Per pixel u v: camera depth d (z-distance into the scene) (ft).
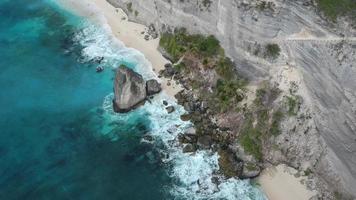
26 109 233.76
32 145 216.13
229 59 231.71
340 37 207.31
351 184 188.44
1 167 205.87
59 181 200.75
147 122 224.94
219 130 216.95
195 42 244.42
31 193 196.03
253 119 212.43
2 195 194.90
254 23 222.07
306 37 213.05
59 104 236.43
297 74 211.20
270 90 214.69
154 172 203.62
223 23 232.73
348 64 202.59
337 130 197.98
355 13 210.79
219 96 225.56
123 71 224.33
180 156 208.64
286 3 216.54
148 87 234.79
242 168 199.82
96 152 212.64
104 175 203.10
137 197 194.70
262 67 221.05
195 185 198.08
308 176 198.18
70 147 215.10
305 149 201.05
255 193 194.49
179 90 237.45
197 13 243.40
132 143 215.92
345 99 200.75
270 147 205.36
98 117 229.04
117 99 229.45
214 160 206.18
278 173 200.44
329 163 194.90
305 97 205.46
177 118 225.35
